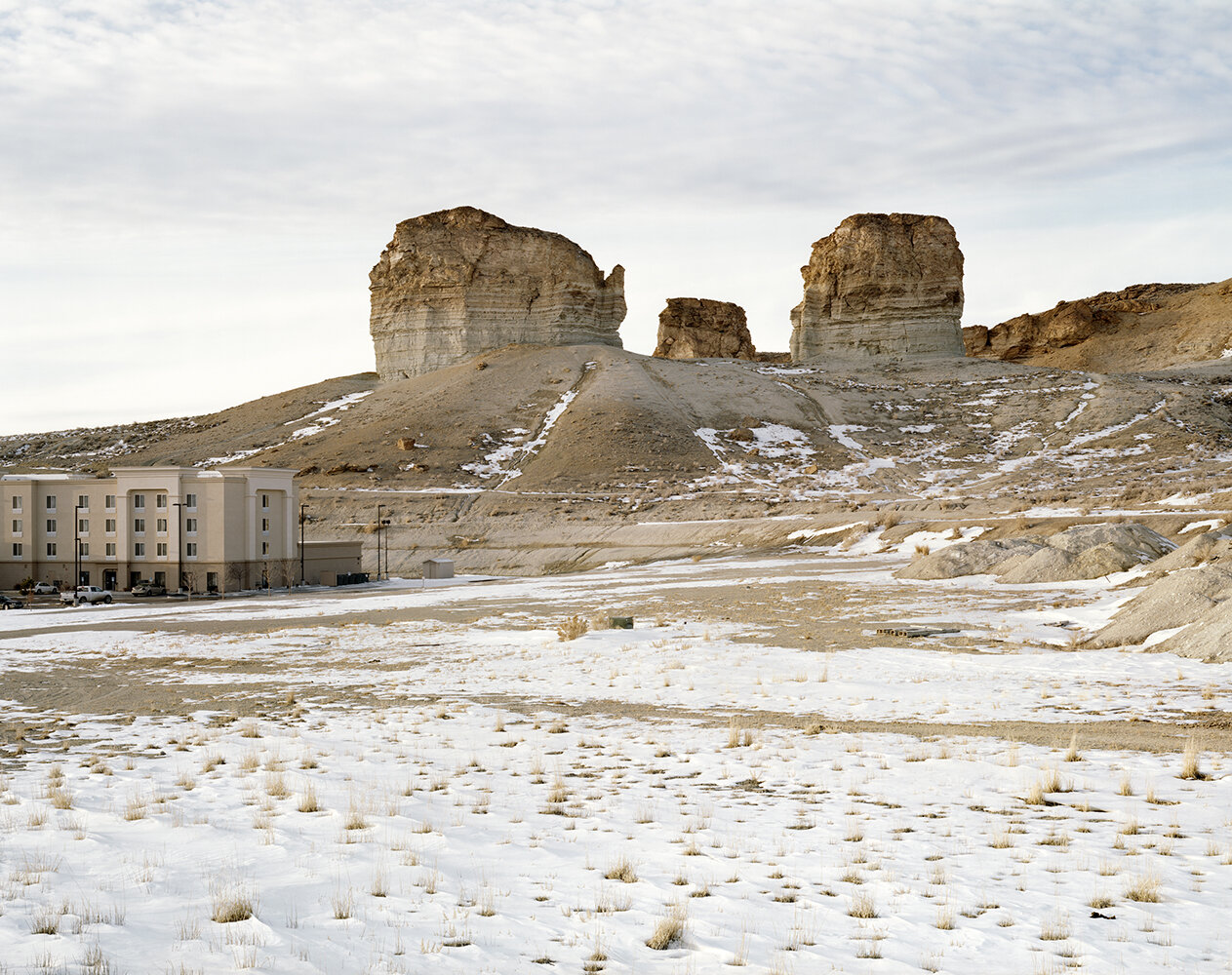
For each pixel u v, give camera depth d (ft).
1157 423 476.95
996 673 83.20
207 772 52.37
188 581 269.23
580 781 49.60
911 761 51.67
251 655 122.42
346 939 26.16
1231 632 85.35
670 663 95.71
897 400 572.51
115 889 30.27
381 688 91.09
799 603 147.84
